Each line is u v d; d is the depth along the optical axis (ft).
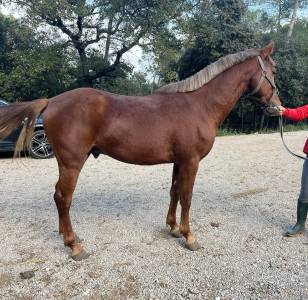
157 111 10.81
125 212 15.21
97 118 10.31
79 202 16.62
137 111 10.66
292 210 15.57
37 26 44.21
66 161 10.32
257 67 11.76
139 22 48.21
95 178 21.59
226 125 63.10
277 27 79.77
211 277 9.93
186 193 11.35
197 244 11.69
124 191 18.54
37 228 13.42
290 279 9.82
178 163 11.32
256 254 11.35
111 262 10.78
